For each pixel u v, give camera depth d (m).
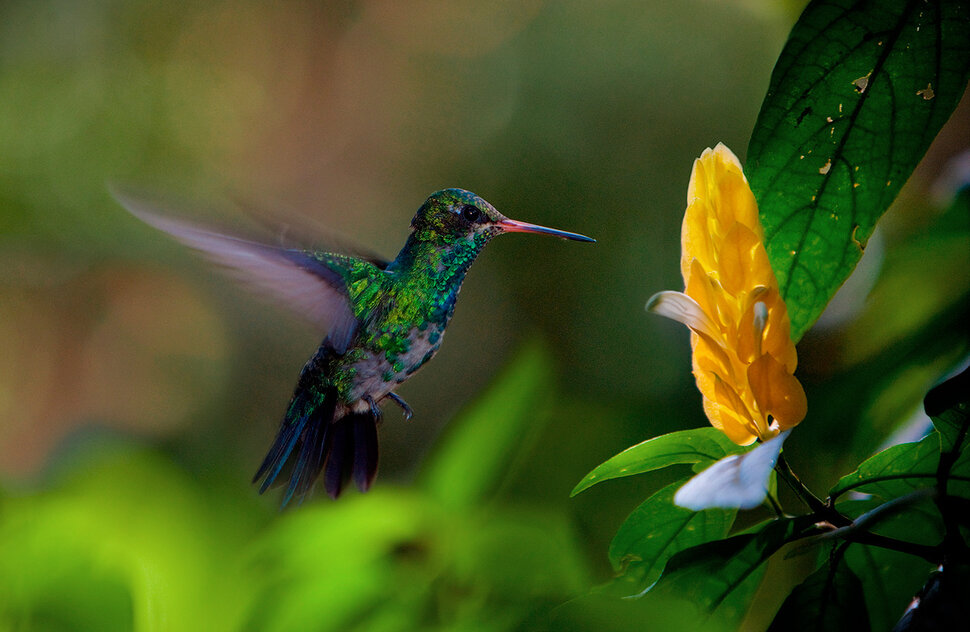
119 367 2.26
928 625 1.30
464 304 2.14
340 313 1.53
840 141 1.45
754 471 1.25
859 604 1.44
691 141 2.17
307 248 1.54
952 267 1.51
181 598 1.48
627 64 2.24
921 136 1.45
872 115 1.45
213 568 1.49
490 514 1.48
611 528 1.56
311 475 1.53
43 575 1.48
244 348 2.28
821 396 1.51
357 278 1.54
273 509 1.51
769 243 1.45
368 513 1.48
